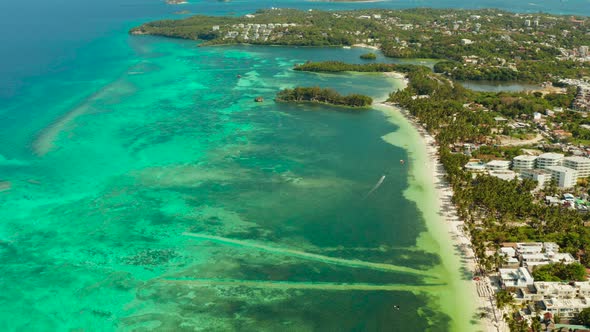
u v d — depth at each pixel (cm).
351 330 14112
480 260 16625
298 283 16025
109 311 14875
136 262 17138
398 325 14262
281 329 14162
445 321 14375
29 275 16512
